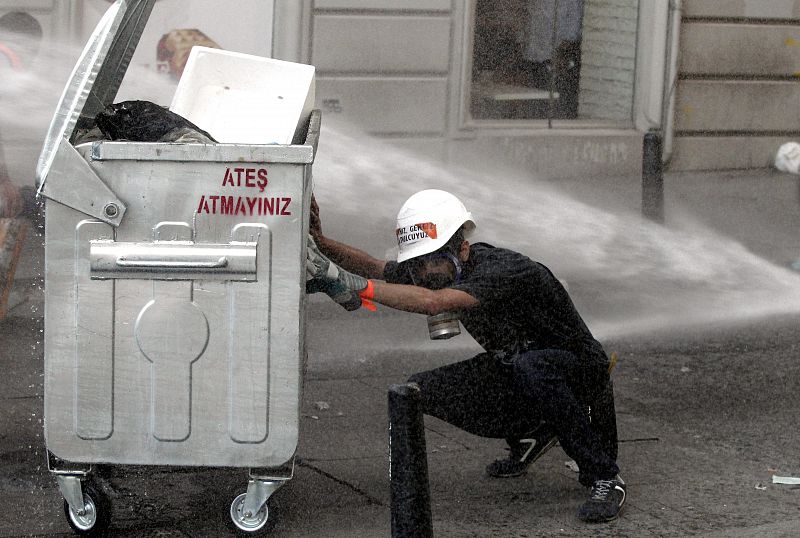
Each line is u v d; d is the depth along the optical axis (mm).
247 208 10797
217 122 12703
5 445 14172
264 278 10875
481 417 13109
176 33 28953
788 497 13633
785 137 40469
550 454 14969
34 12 27703
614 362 13180
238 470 13602
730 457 15102
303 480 13609
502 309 12594
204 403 11062
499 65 34812
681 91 38219
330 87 31641
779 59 39688
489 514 12797
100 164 10711
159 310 10922
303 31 30750
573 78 36188
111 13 11055
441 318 12391
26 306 19828
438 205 12445
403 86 32562
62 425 11109
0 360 17516
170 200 10773
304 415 16172
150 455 11156
